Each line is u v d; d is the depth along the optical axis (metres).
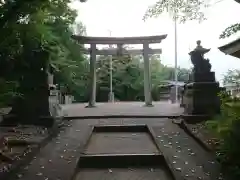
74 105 14.24
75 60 13.56
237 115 4.50
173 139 6.11
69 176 4.15
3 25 4.58
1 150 5.08
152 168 4.88
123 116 8.52
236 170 4.13
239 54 5.49
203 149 5.43
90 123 7.78
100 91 26.47
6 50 5.38
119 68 27.09
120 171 4.76
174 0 5.21
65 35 12.27
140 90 26.84
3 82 5.05
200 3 5.19
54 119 7.29
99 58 27.27
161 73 29.34
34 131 6.62
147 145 5.95
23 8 4.53
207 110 7.41
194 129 6.62
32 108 7.36
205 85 7.52
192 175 4.18
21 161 4.65
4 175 4.09
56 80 12.80
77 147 5.63
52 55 7.80
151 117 8.41
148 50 13.23
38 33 5.61
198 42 7.82
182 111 9.67
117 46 13.40
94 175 4.58
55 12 6.09
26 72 7.22
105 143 6.16
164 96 24.39
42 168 4.50
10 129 6.74
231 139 4.48
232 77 6.16
